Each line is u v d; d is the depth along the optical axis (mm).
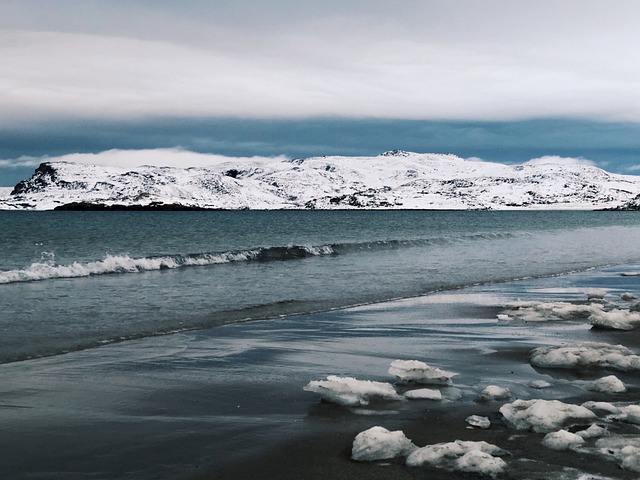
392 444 6277
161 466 5953
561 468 5855
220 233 70625
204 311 15367
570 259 32656
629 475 5688
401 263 29641
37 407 7668
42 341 11570
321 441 6656
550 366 10070
